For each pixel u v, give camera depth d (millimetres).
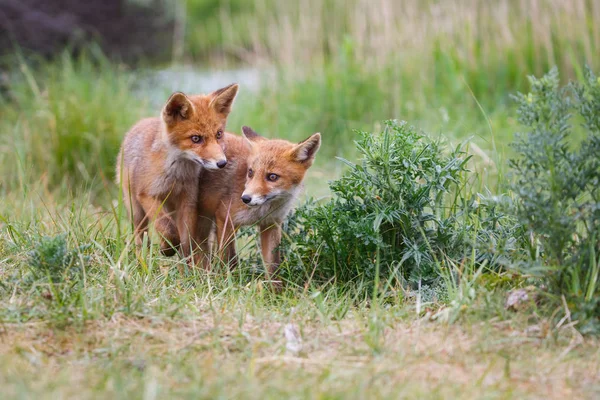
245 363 7586
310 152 11109
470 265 9656
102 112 17312
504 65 19125
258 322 8602
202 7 34156
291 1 24812
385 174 10031
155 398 6578
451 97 18594
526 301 8734
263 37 28156
